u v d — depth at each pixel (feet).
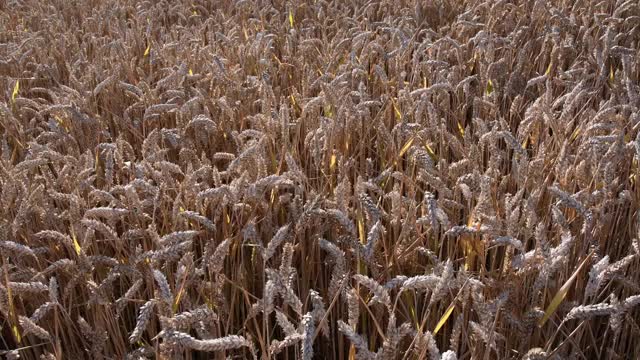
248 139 12.68
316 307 7.04
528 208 8.07
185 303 8.11
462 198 10.46
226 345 6.06
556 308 7.77
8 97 14.57
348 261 8.77
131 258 8.71
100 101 15.84
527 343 8.17
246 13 22.06
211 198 9.15
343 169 9.75
